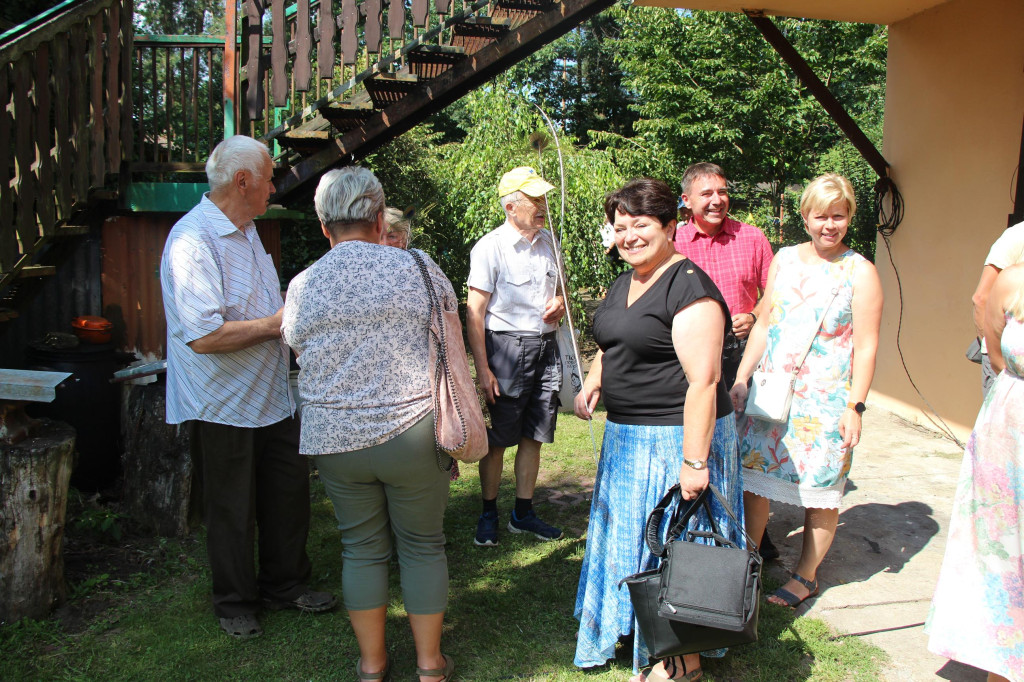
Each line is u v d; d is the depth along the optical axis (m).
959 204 5.44
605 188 7.91
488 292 3.55
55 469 2.90
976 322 3.25
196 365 2.75
